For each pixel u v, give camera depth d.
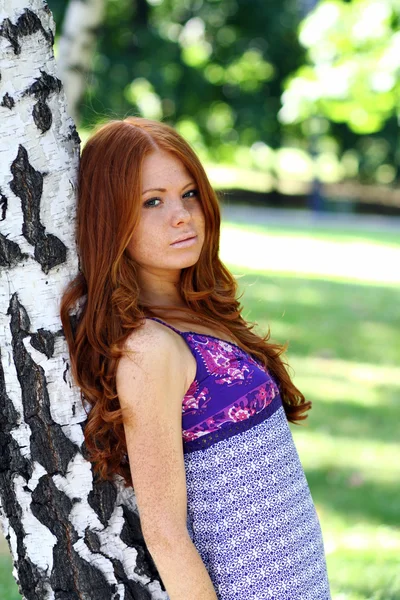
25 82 2.41
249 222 26.27
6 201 2.42
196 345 2.52
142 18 30.09
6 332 2.47
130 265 2.59
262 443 2.54
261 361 2.86
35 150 2.43
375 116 11.10
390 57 10.20
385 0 10.23
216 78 31.77
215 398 2.49
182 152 2.59
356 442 7.27
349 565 5.04
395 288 15.40
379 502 6.05
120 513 2.57
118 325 2.44
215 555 2.51
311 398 8.48
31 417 2.49
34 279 2.46
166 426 2.38
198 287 2.81
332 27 10.48
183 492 2.38
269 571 2.50
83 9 7.46
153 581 2.62
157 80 29.25
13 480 2.53
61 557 2.54
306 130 31.39
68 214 2.49
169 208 2.55
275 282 15.22
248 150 36.66
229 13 30.72
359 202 33.34
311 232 23.95
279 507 2.54
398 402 8.48
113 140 2.52
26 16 2.42
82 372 2.47
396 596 4.65
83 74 7.59
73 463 2.51
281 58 31.22
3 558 5.11
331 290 14.79
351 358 10.25
